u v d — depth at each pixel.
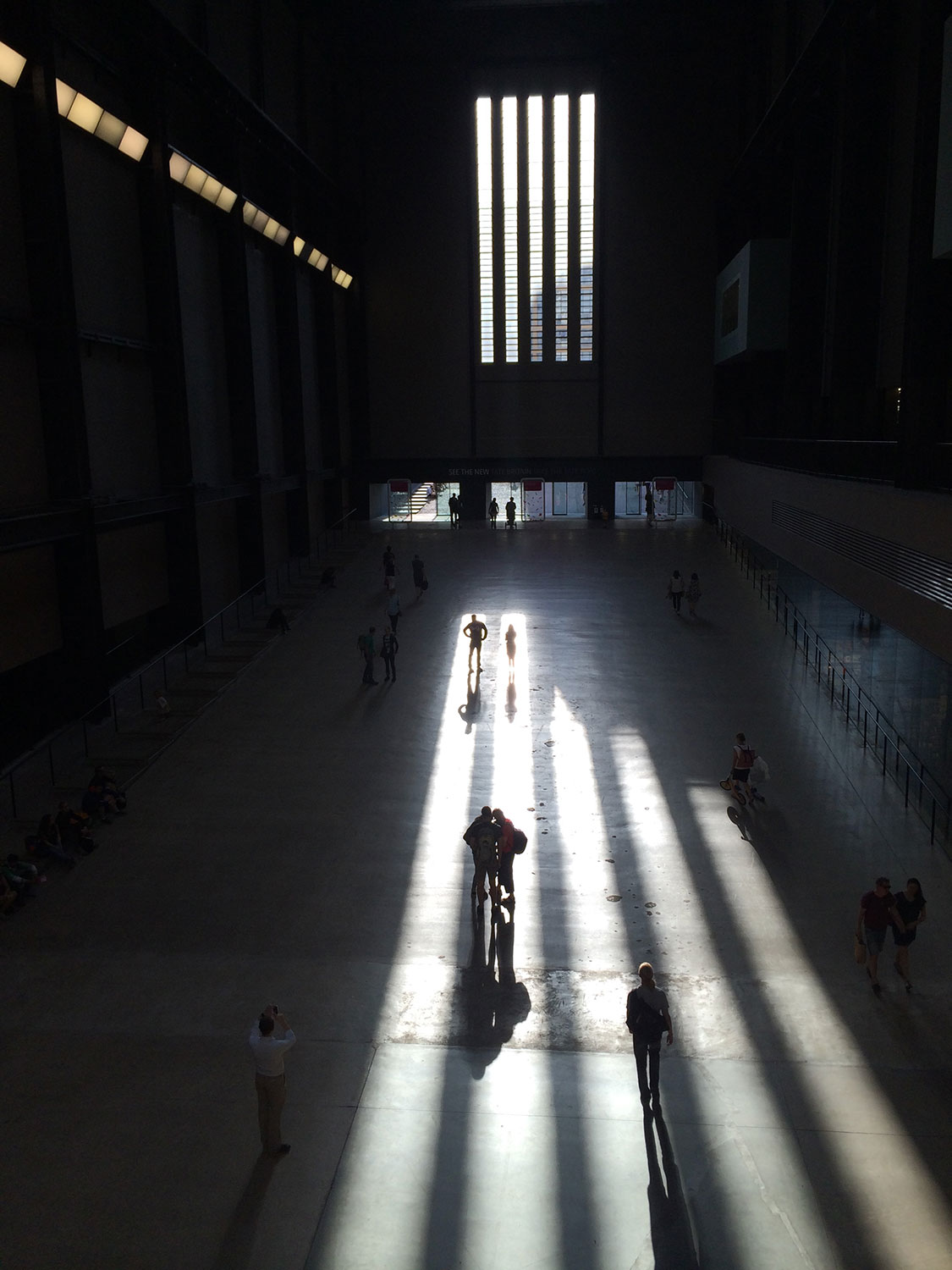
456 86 43.62
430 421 46.31
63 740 19.64
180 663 24.69
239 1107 9.24
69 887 14.03
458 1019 10.80
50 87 18.39
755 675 23.53
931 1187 8.13
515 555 37.22
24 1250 7.55
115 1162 8.49
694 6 42.12
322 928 12.90
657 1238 7.59
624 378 45.47
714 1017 10.79
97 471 22.16
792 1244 7.54
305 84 37.78
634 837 15.59
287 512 36.97
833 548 22.81
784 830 15.68
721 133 43.06
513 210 44.53
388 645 23.81
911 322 18.27
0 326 18.00
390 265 45.28
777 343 34.09
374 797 17.28
